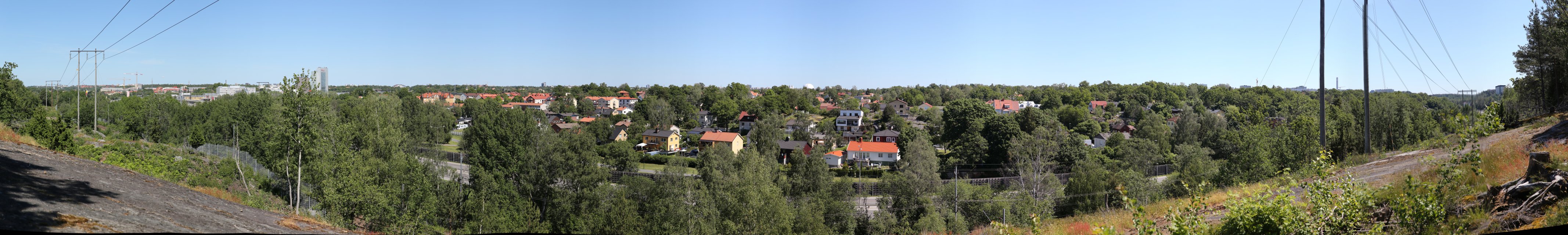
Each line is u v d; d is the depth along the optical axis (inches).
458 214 1514.5
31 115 2342.5
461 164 2647.6
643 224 1569.9
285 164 1134.4
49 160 564.4
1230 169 1155.3
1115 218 684.7
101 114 3211.1
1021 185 2082.9
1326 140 917.2
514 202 1768.0
